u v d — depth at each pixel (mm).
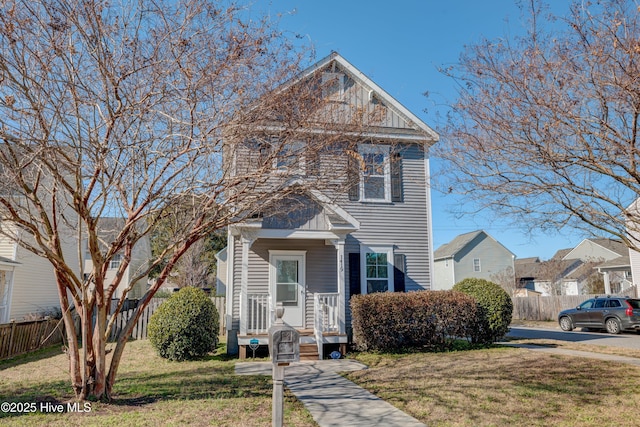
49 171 5680
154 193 6160
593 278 35031
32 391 7094
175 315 10773
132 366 9898
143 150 5906
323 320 11266
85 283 6121
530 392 6992
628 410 6020
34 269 18719
